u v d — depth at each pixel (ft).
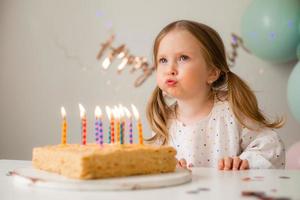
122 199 2.12
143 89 8.52
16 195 2.25
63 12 9.23
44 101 9.27
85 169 2.49
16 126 9.44
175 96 4.80
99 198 2.15
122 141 3.15
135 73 8.60
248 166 3.72
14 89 9.49
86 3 9.05
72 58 9.11
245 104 5.00
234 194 2.25
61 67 9.19
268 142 4.52
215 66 4.96
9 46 9.57
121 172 2.63
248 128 4.91
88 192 2.32
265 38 6.62
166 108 5.38
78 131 9.00
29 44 9.43
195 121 5.11
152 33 8.54
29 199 2.15
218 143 5.00
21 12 9.52
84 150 2.81
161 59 4.76
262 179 2.81
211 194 2.25
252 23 6.79
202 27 4.99
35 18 9.43
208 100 5.15
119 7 8.79
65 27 9.20
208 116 5.08
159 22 8.50
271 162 4.40
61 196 2.21
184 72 4.63
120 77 8.72
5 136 9.51
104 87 8.83
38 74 9.34
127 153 2.66
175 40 4.66
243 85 5.16
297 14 6.47
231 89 5.09
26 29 9.47
